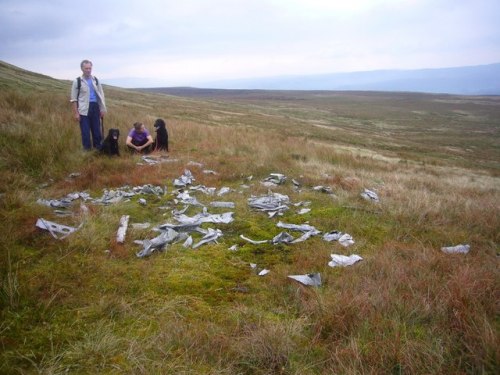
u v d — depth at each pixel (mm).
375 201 7000
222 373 2518
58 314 3105
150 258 4273
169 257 4336
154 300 3428
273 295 3621
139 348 2691
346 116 89938
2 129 9023
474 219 6047
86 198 6258
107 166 8219
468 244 5043
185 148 11812
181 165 8906
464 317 3027
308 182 8438
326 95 188125
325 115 87500
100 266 3934
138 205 6020
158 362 2545
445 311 3150
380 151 32656
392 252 4516
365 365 2568
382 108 119875
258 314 3250
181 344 2771
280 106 108688
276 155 11414
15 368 2459
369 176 10656
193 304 3406
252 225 5492
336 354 2619
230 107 75688
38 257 4004
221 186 7750
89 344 2680
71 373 2465
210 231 5113
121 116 15414
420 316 3121
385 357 2607
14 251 4012
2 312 2996
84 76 9055
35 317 3008
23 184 6445
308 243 4941
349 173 10523
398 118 92688
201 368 2559
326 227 5555
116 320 3096
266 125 43500
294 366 2605
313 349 2820
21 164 7469
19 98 14555
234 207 6281
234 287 3785
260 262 4387
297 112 87875
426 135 64938
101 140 9688
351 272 3996
